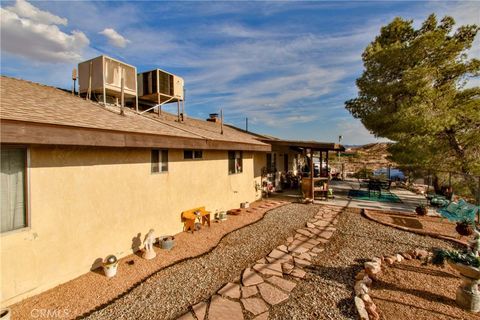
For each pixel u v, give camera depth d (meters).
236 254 5.34
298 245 5.88
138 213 5.44
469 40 11.24
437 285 4.03
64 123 3.56
